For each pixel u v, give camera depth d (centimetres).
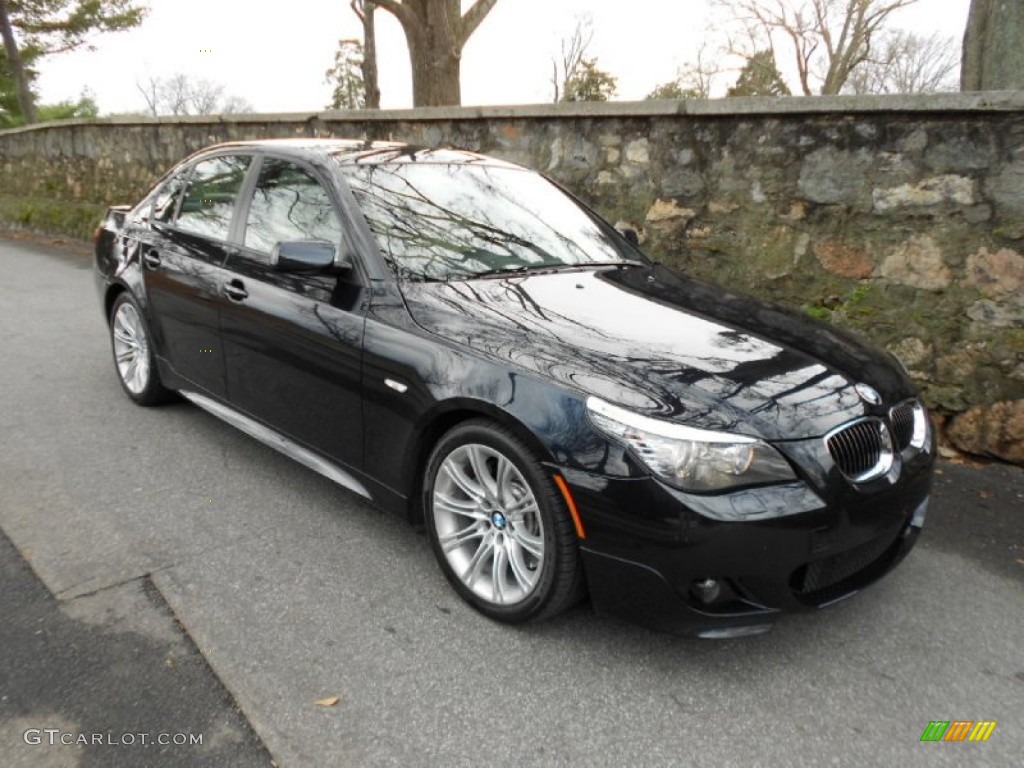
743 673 261
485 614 282
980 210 439
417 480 302
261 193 388
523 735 229
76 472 392
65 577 299
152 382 470
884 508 260
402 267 320
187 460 411
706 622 241
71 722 224
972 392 450
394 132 802
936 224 455
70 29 2148
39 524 338
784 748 229
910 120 456
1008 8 497
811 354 288
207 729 224
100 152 1266
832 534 244
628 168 601
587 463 242
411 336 293
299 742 221
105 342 642
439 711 237
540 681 252
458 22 1054
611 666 261
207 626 272
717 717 240
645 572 238
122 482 383
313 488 383
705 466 232
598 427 242
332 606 287
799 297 517
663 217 582
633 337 279
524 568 272
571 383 252
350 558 321
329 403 328
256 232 382
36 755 212
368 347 304
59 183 1402
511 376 262
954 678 263
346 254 329
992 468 443
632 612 247
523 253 360
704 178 554
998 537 363
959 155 442
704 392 246
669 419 236
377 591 298
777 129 512
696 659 266
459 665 258
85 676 244
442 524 292
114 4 2172
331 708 235
